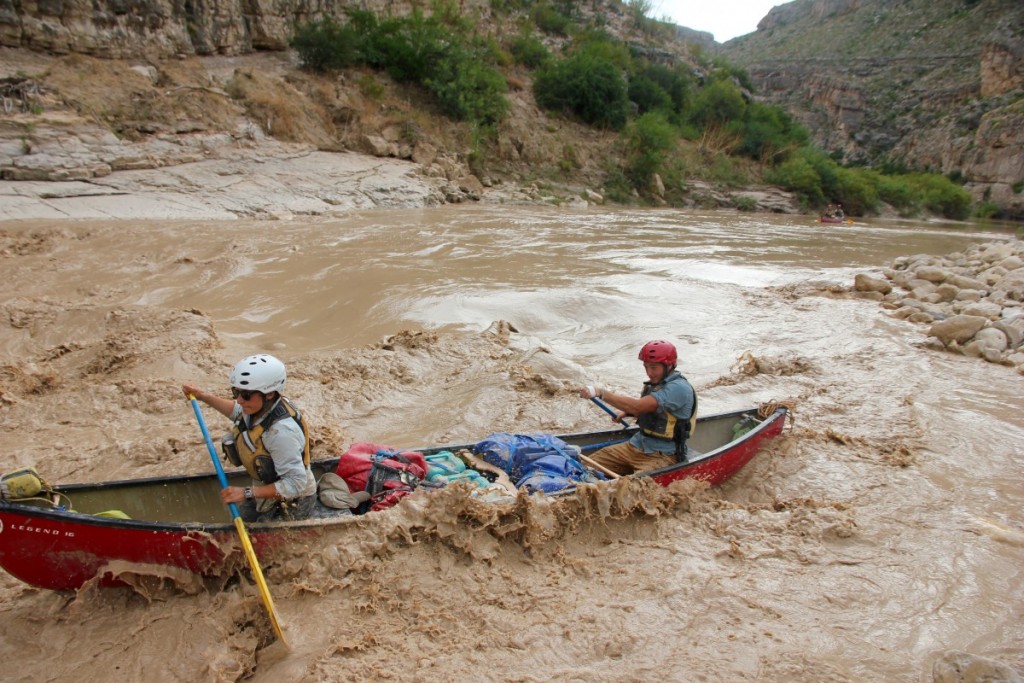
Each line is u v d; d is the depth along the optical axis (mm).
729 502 5184
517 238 17625
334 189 21812
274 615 3523
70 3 21000
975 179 64562
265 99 23094
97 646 3650
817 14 127750
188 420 6691
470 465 5070
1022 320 10539
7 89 18047
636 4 53906
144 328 8594
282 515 4211
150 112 20078
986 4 92812
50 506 4027
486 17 39469
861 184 40875
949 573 4414
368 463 4645
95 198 17281
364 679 3320
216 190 19375
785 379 8430
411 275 12180
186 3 24656
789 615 3930
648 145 35062
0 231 13930
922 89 85750
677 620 3848
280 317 9883
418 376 7883
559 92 35312
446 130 28922
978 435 6844
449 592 3949
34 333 8570
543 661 3500
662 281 12883
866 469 6020
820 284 13562
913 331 10680
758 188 38250
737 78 54906
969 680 3307
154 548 3838
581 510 4523
